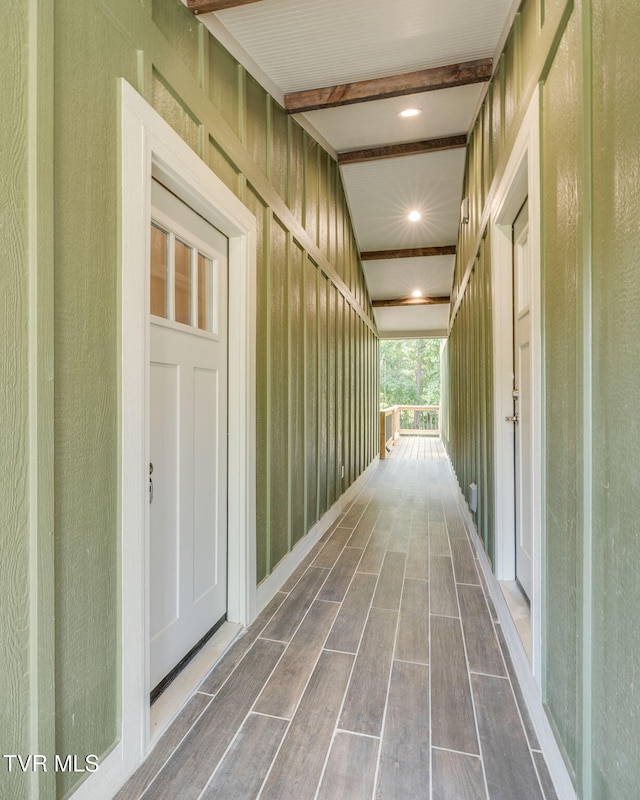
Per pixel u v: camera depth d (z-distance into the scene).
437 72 2.49
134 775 1.26
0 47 0.87
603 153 0.90
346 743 1.38
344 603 2.35
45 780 0.97
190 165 1.58
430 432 13.46
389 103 3.03
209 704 1.55
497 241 2.36
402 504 4.62
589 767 0.99
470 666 1.79
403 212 4.90
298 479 2.96
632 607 0.78
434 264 6.16
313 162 3.38
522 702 1.58
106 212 1.17
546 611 1.37
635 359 0.77
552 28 1.25
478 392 3.24
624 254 0.81
